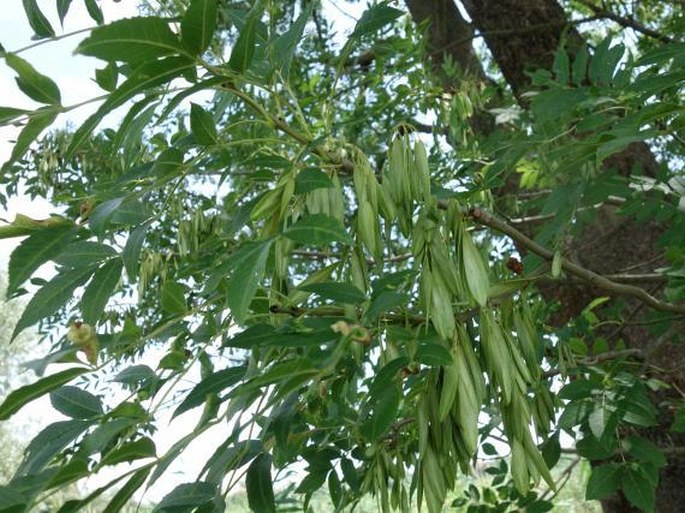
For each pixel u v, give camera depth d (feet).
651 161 15.08
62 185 12.77
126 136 4.96
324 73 16.89
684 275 8.04
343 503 7.61
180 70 4.32
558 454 7.53
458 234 5.13
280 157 5.10
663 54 5.90
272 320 5.36
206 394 5.02
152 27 4.02
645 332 12.95
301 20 5.71
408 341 4.77
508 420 5.04
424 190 5.06
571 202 7.65
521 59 16.37
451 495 14.51
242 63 4.67
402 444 6.91
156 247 9.03
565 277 9.08
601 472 7.35
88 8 5.14
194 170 6.34
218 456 4.90
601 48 8.30
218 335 5.17
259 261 4.21
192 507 4.78
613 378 7.61
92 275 4.99
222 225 7.92
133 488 4.14
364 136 15.30
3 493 3.84
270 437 5.58
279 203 5.00
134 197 4.86
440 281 4.92
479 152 10.89
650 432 12.94
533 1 16.44
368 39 13.30
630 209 9.31
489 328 5.03
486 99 13.66
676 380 11.74
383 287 4.92
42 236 4.58
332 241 4.30
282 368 4.03
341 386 6.36
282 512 8.67
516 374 5.06
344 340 4.28
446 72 15.17
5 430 39.24
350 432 7.34
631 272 14.44
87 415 4.96
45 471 4.01
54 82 4.49
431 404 5.11
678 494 13.46
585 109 9.08
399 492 6.32
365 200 5.08
